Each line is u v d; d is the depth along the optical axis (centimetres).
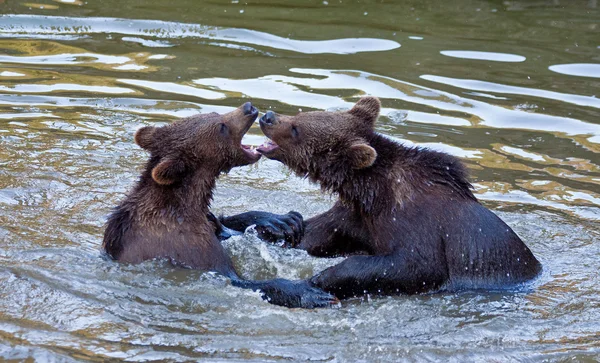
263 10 2252
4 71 1825
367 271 1123
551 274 1195
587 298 1130
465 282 1153
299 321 1047
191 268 1138
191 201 1173
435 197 1164
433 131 1605
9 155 1488
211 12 2217
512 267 1162
